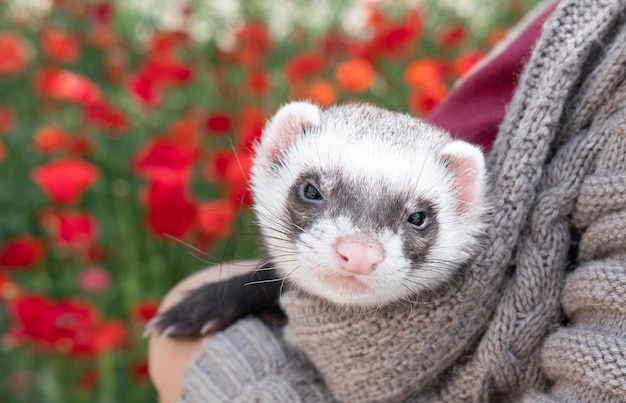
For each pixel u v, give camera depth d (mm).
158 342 286
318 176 249
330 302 233
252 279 271
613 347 190
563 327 208
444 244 239
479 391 218
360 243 229
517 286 214
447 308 220
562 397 197
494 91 264
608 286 195
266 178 266
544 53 222
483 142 260
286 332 245
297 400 237
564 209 213
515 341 213
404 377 224
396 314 223
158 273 401
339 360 229
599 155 210
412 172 245
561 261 213
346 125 263
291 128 266
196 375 250
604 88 213
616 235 198
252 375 244
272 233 255
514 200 216
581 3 221
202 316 275
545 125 215
